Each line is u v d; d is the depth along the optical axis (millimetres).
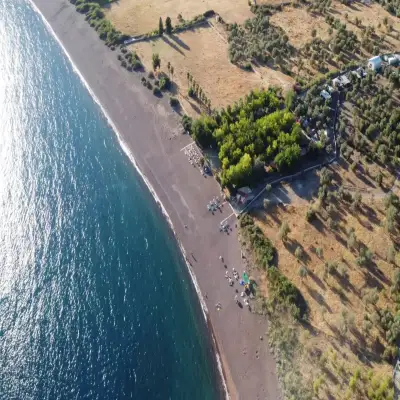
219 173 93688
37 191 99938
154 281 83312
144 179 99562
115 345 74750
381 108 98875
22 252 88438
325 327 68875
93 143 110688
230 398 66750
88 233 91875
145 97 116000
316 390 61875
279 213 85875
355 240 78000
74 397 68812
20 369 72000
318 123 97062
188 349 73812
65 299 81125
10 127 115625
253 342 70875
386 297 70812
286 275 76438
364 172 89750
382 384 59219
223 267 80875
